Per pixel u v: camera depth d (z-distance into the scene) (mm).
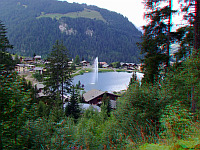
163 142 4762
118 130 7496
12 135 5480
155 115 7230
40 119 6688
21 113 5734
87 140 6965
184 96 9922
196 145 3232
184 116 5949
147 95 7918
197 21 12188
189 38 14211
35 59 148625
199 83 10031
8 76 6340
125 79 94875
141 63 14148
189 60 10875
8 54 19031
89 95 49625
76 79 93875
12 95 5695
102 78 99500
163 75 11414
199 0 12055
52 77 26922
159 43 13922
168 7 13344
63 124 7367
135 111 7742
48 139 6160
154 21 13961
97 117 13320
